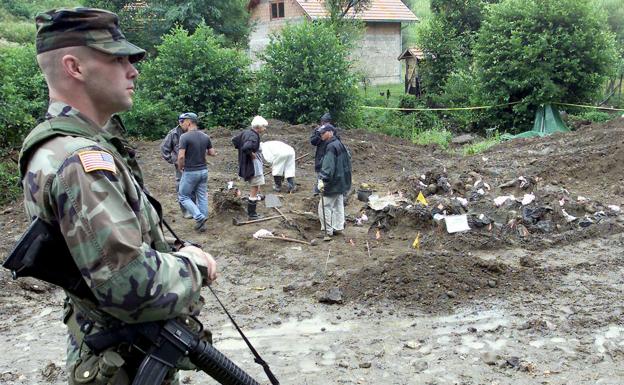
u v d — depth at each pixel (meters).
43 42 1.97
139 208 1.99
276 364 5.01
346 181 8.93
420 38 29.06
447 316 5.88
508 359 4.90
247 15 30.42
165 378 2.11
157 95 20.02
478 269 6.70
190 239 9.01
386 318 5.91
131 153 2.12
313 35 20.39
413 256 6.85
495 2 30.75
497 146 17.31
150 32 27.11
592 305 5.99
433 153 17.61
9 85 13.35
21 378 4.88
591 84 21.73
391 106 26.92
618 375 4.64
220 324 5.94
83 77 1.97
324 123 10.13
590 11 21.16
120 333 1.94
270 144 12.31
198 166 9.28
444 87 26.55
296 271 7.51
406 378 4.69
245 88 20.86
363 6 30.78
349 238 8.92
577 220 8.70
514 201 9.02
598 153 12.87
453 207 8.88
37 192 1.84
